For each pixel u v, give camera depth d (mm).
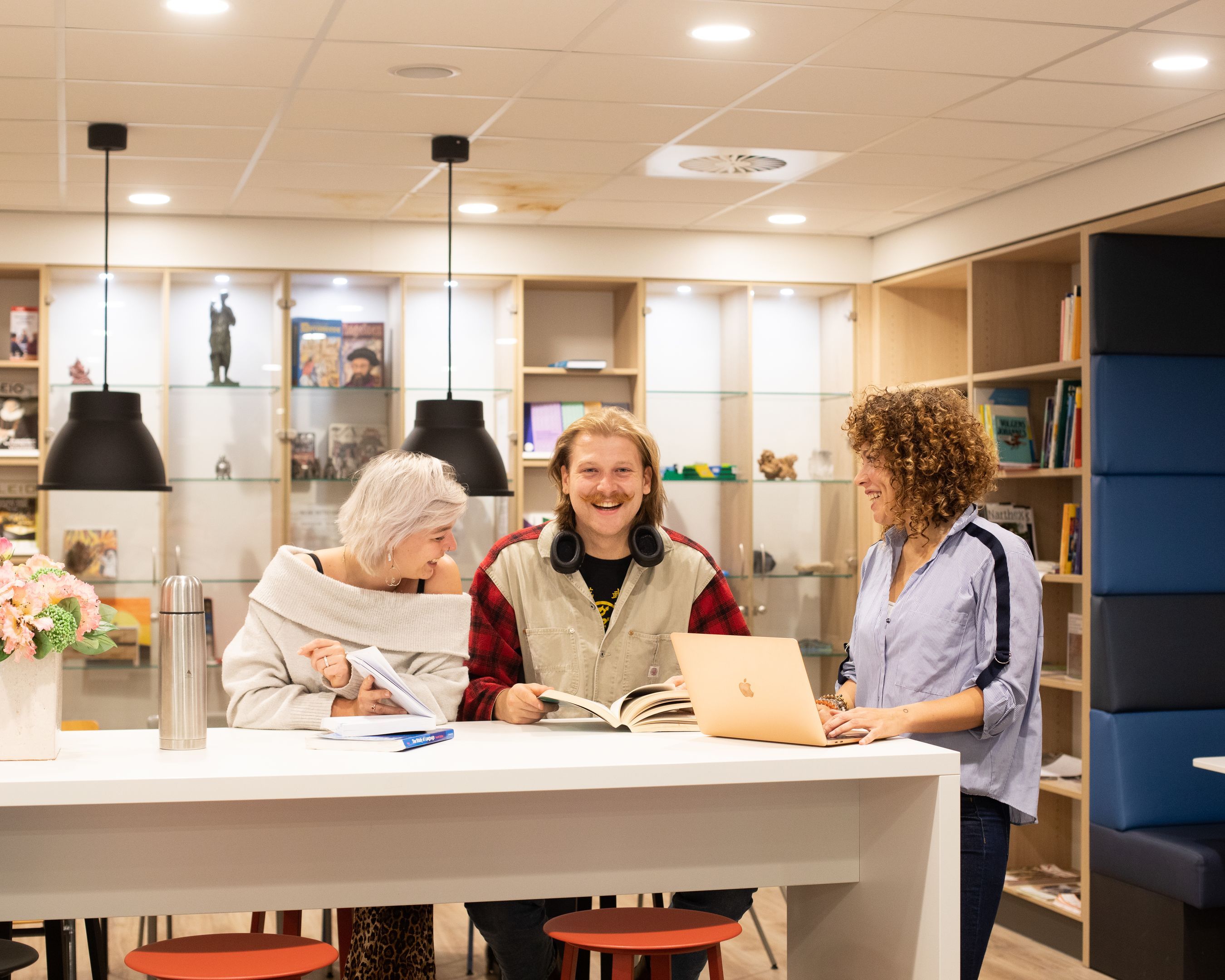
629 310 6066
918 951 2236
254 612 2619
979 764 2445
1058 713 5328
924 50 3496
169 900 2156
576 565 2979
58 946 2662
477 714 2752
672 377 6262
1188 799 4469
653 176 4938
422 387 5973
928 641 2508
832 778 2143
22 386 5582
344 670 2428
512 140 4402
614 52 3510
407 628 2660
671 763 2082
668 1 3125
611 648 3047
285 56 3533
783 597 6152
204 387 5734
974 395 5418
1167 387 4582
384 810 2229
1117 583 4508
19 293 5688
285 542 5711
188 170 4781
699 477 6082
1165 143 4375
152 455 4543
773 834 2414
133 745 2279
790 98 3930
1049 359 5496
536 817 2293
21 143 4398
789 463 6168
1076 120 4160
